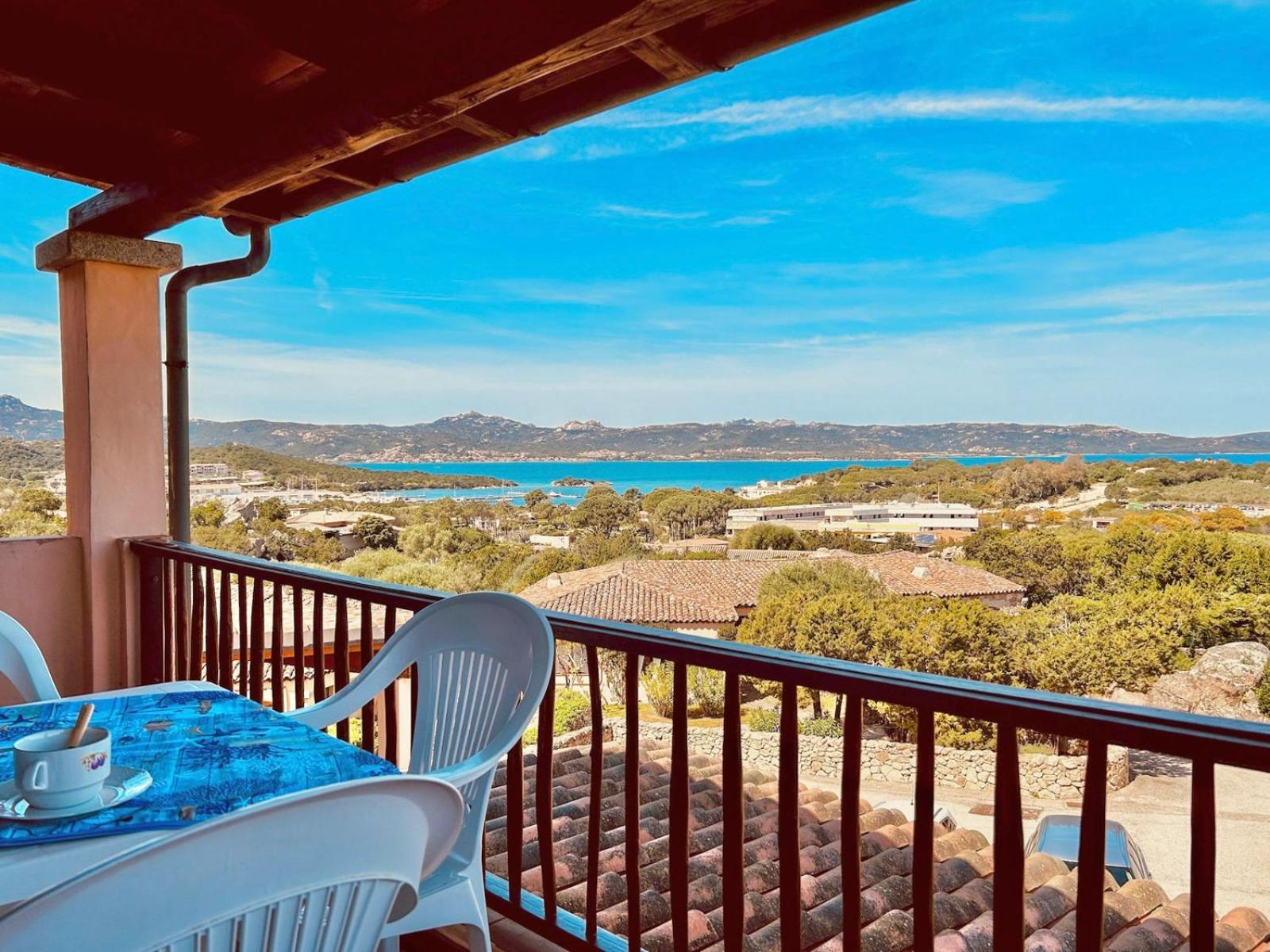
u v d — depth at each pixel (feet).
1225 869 37.60
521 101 8.43
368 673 6.89
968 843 13.99
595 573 75.05
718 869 12.34
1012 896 4.29
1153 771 41.65
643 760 21.77
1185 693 41.45
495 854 12.76
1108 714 3.90
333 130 8.22
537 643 6.02
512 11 6.54
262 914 2.90
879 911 11.19
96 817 3.98
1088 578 52.80
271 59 8.72
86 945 2.56
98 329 12.74
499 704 6.31
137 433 13.19
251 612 10.43
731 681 5.57
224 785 4.44
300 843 2.91
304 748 5.07
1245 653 40.60
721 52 6.64
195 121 9.47
